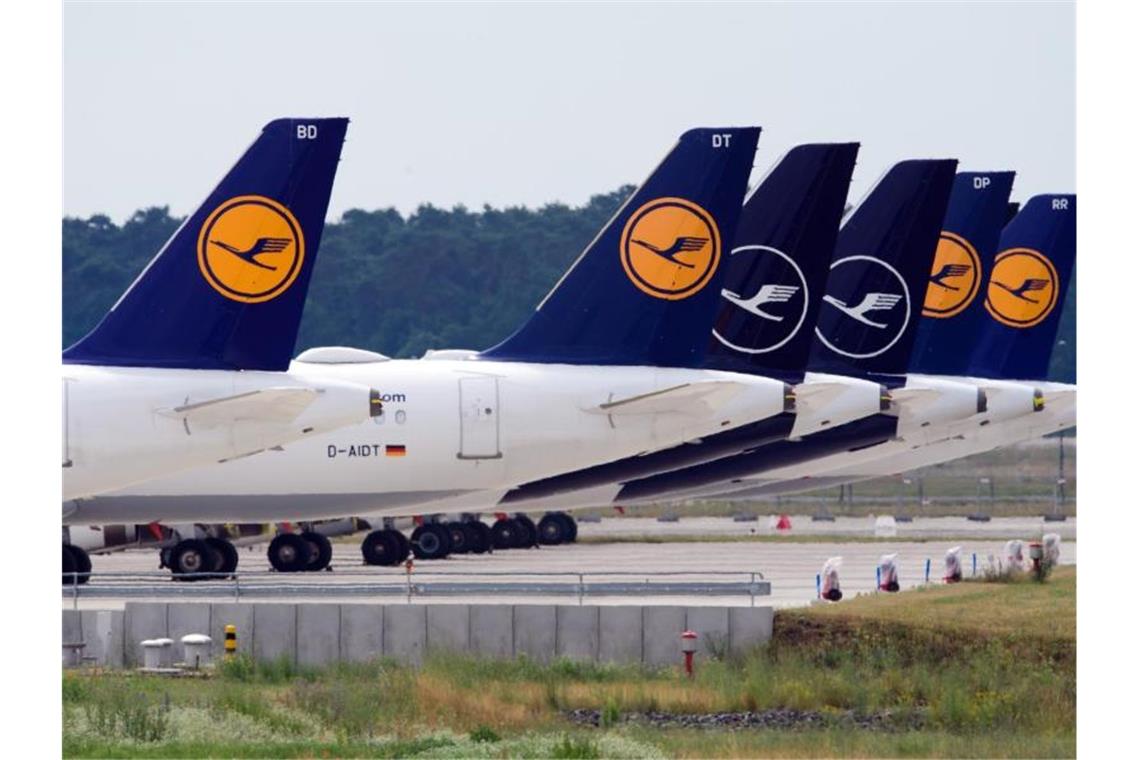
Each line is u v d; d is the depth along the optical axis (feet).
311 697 508.53
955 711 495.00
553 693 523.29
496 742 466.70
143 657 589.32
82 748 459.32
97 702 502.79
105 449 618.44
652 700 518.78
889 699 523.70
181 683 545.85
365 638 589.32
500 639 586.45
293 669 569.64
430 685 521.65
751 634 577.43
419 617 588.50
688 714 513.86
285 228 637.30
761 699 520.01
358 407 645.92
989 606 611.88
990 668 530.68
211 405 623.77
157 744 465.47
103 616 597.11
